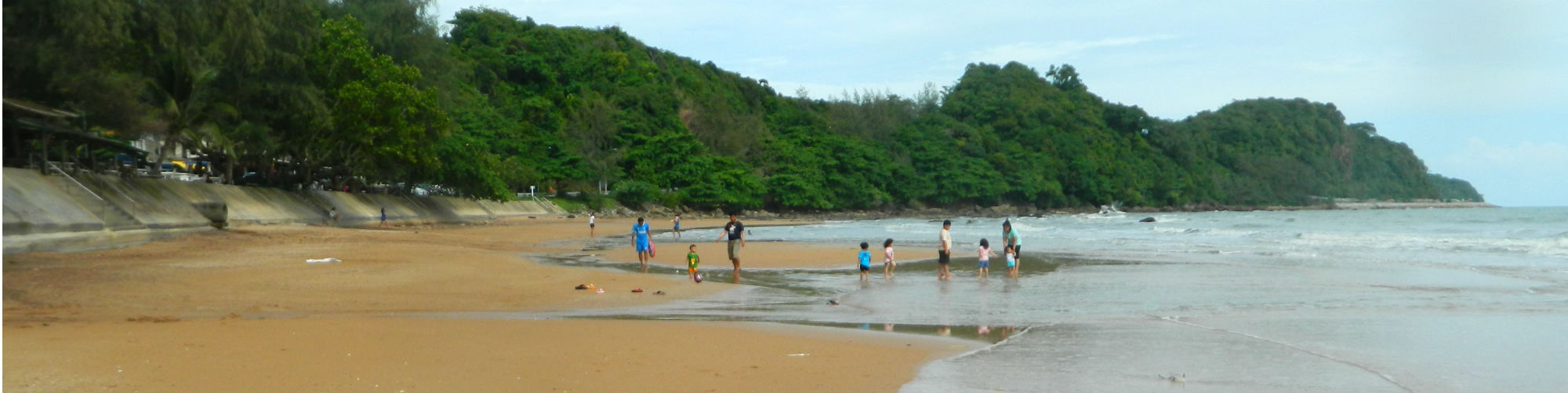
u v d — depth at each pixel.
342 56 44.66
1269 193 169.50
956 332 12.20
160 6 31.36
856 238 46.16
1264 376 9.16
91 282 16.16
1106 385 8.70
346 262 21.92
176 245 26.44
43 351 9.11
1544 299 16.12
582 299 15.93
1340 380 8.95
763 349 10.38
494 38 114.31
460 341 10.38
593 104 103.69
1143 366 9.69
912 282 20.19
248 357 9.03
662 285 18.42
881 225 71.06
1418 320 13.31
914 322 13.32
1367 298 16.45
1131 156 157.88
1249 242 37.53
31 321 11.64
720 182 98.56
